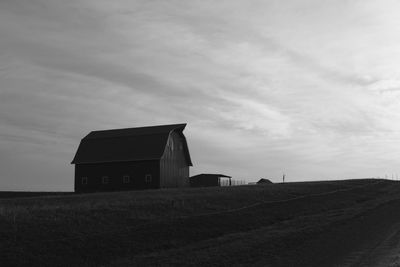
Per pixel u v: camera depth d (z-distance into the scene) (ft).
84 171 218.18
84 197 119.24
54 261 54.03
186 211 93.86
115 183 212.02
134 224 75.20
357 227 83.30
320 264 52.21
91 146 223.10
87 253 58.54
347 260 54.03
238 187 174.40
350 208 121.29
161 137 212.64
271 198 131.54
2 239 56.44
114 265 55.36
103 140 223.71
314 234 74.74
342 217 98.07
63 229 64.90
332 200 141.49
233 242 68.90
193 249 64.34
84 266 54.90
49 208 78.43
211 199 114.83
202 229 80.79
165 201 101.09
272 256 57.57
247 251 61.05
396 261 52.49
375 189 188.03
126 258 59.41
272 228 85.25
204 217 88.79
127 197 114.42
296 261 54.13
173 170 215.51
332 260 54.29
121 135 222.69
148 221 78.59
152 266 53.78
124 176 210.59
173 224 79.25
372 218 97.19
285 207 117.70
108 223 73.10
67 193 185.78
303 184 199.11
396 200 141.79
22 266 50.85
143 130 224.94
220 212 96.99
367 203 135.74
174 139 219.00
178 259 57.00
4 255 51.90
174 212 90.63
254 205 113.09
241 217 96.02
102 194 137.49
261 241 68.49
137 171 208.85
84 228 67.51
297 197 138.72
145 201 99.50
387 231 78.64
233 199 119.85
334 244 65.51
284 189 162.09
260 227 90.53
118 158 211.61
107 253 60.34
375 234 75.15
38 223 65.51
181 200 105.91
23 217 67.67
